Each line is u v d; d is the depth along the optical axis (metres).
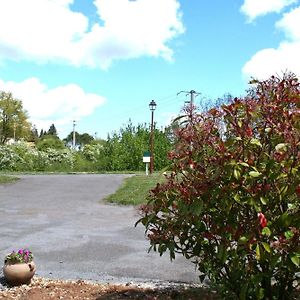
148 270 6.35
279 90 3.47
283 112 3.35
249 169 3.30
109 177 23.11
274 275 3.54
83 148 37.66
